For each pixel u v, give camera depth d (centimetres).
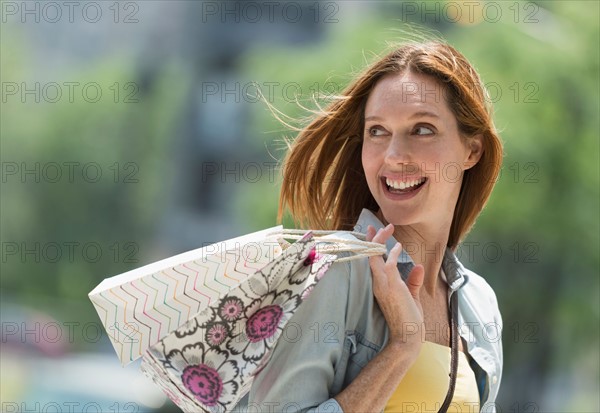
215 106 5981
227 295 512
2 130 5681
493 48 2784
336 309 536
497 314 658
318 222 642
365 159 585
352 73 633
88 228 5697
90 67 6012
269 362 535
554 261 2884
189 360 515
